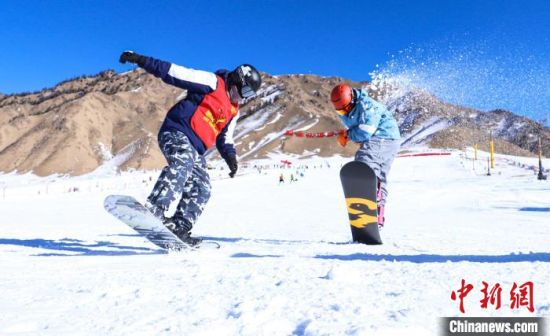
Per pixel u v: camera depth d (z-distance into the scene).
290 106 199.25
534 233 5.77
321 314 1.58
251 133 178.25
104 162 157.88
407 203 15.94
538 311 1.62
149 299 1.90
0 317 1.62
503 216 9.83
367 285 2.14
